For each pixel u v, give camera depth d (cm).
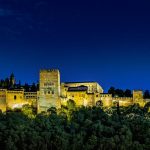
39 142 18900
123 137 18938
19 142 18962
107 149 18438
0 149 18700
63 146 18788
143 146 18712
